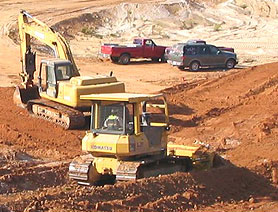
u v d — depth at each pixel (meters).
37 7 65.31
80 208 15.93
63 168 20.25
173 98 33.38
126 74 42.94
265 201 18.62
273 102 31.67
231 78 37.38
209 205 17.81
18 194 17.66
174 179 18.28
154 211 16.56
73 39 57.19
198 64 44.72
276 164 21.59
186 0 69.25
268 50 53.44
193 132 27.48
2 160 21.59
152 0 70.25
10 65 44.75
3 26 56.25
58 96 28.16
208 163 20.14
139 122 17.83
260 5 69.25
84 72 42.88
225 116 29.72
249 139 26.06
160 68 45.56
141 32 60.84
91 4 67.56
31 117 29.08
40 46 51.47
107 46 46.94
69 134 26.50
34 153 23.44
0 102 32.00
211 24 64.50
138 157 18.22
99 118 18.03
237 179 19.67
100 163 18.38
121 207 16.38
